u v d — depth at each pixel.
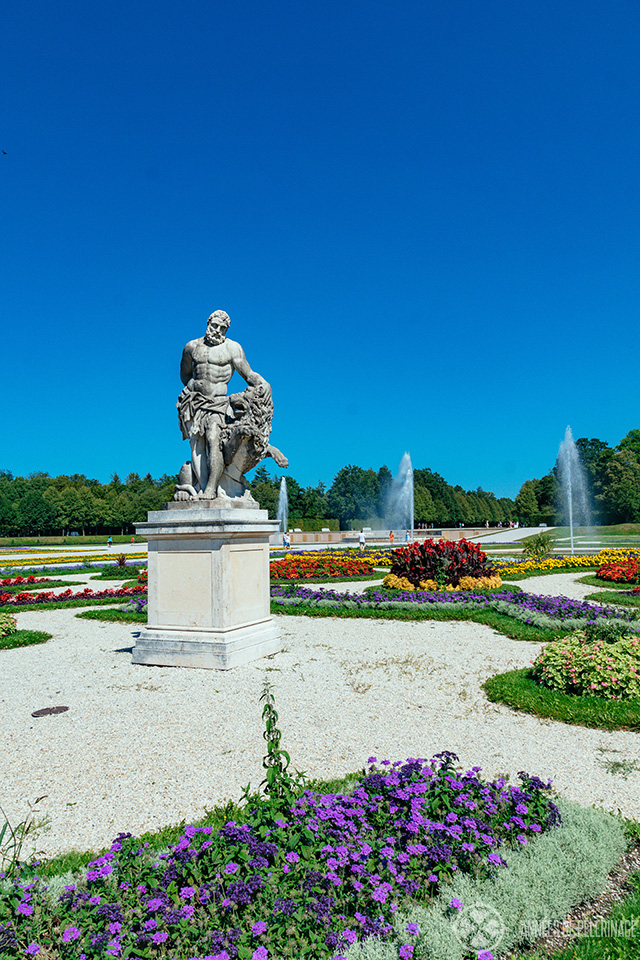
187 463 10.03
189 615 9.24
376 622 12.83
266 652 9.77
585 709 6.67
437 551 16.52
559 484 83.75
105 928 2.94
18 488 93.50
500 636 11.23
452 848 3.51
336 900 3.12
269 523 10.05
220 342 9.98
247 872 3.22
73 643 11.45
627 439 88.38
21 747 6.08
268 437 9.98
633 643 7.47
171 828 4.26
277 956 2.81
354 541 55.53
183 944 2.93
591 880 3.48
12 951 2.79
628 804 4.65
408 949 2.81
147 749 5.93
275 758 3.93
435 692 7.68
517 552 39.91
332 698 7.45
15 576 25.47
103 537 78.25
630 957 2.93
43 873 3.66
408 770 4.23
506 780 4.43
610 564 22.06
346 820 3.69
